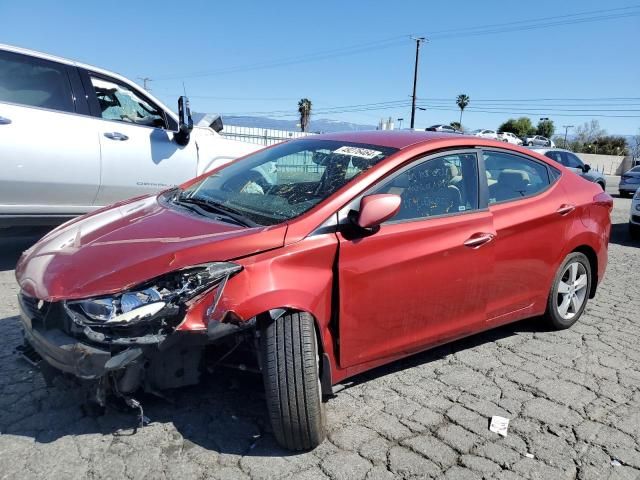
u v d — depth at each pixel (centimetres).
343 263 277
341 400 315
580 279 443
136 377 244
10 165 476
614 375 365
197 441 268
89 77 543
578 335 436
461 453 270
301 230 272
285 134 2305
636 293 578
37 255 291
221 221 292
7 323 394
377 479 247
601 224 447
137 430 273
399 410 307
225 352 281
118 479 238
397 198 278
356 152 332
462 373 357
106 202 550
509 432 291
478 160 360
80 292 244
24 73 498
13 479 234
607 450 279
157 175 576
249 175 359
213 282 247
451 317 334
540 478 254
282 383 247
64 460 248
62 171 507
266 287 252
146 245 266
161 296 241
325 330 273
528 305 394
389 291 296
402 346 312
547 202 396
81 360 234
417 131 382
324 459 259
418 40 4041
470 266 334
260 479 242
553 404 322
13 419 278
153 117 598
